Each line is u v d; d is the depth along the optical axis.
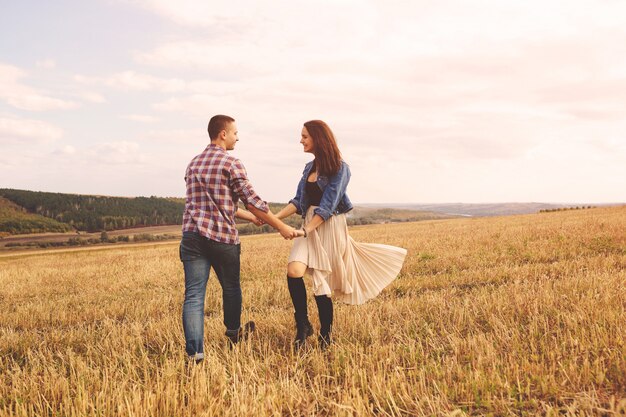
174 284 10.03
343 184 4.04
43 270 15.02
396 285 7.23
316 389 3.20
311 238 4.13
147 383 3.39
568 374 3.02
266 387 3.17
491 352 3.47
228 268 4.04
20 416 2.98
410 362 3.58
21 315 7.10
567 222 21.36
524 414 2.64
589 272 6.95
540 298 5.13
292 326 4.89
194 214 3.83
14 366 4.19
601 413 2.50
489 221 34.69
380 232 28.80
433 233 21.11
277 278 9.14
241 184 3.87
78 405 3.02
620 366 3.02
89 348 4.50
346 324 4.71
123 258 19.00
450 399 2.90
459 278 7.52
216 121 4.08
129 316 6.64
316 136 3.99
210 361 3.57
